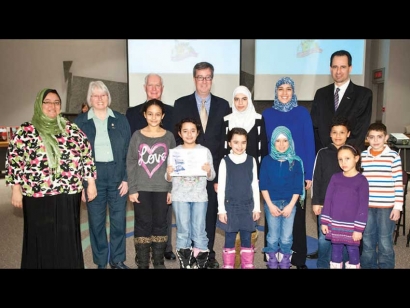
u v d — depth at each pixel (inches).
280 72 303.4
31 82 329.4
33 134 92.7
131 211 208.5
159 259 112.3
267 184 108.8
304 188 112.0
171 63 301.6
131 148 109.6
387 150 105.0
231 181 106.3
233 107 114.5
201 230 108.4
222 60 299.6
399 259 127.8
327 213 104.7
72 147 97.0
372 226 105.7
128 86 303.9
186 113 118.8
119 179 112.7
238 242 116.6
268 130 115.8
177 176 107.0
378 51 347.3
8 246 145.1
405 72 331.9
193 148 109.0
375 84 359.3
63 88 331.3
